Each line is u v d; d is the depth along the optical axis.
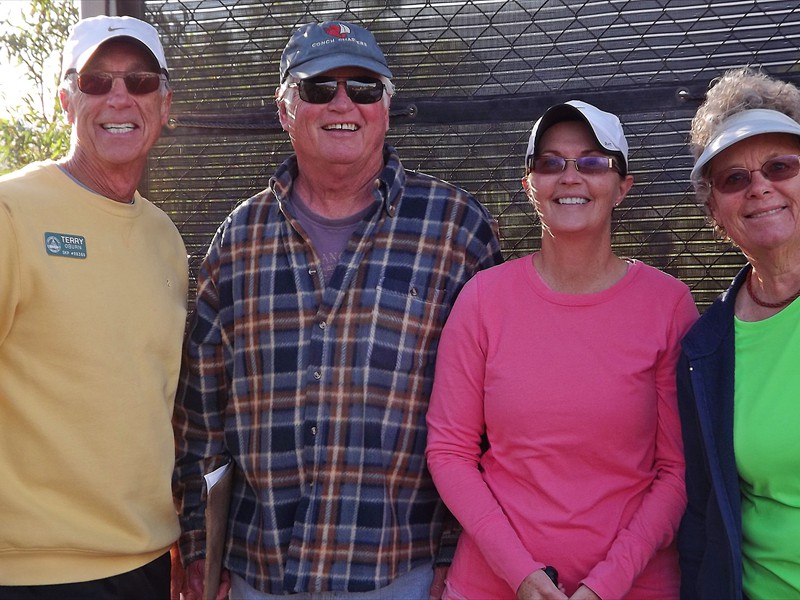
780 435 1.82
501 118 2.68
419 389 2.32
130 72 2.29
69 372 2.13
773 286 1.95
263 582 2.30
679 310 2.16
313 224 2.43
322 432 2.28
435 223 2.38
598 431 2.06
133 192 2.40
